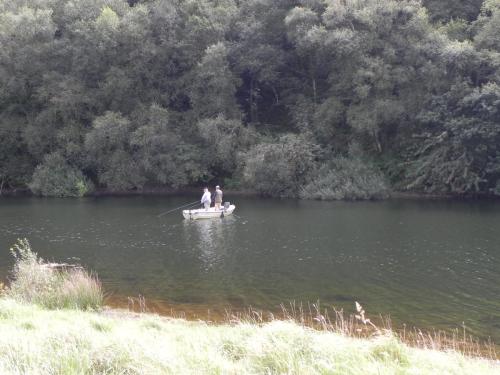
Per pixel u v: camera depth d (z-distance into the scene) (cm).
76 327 872
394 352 789
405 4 3897
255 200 3750
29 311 1056
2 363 679
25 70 4425
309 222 2669
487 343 1101
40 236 2358
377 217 2800
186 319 1263
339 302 1395
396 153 4119
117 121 4116
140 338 807
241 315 1294
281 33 4438
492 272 1661
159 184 4528
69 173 4284
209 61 4103
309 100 4409
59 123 4481
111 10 4294
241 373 690
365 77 3753
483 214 2858
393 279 1600
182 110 4666
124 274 1697
